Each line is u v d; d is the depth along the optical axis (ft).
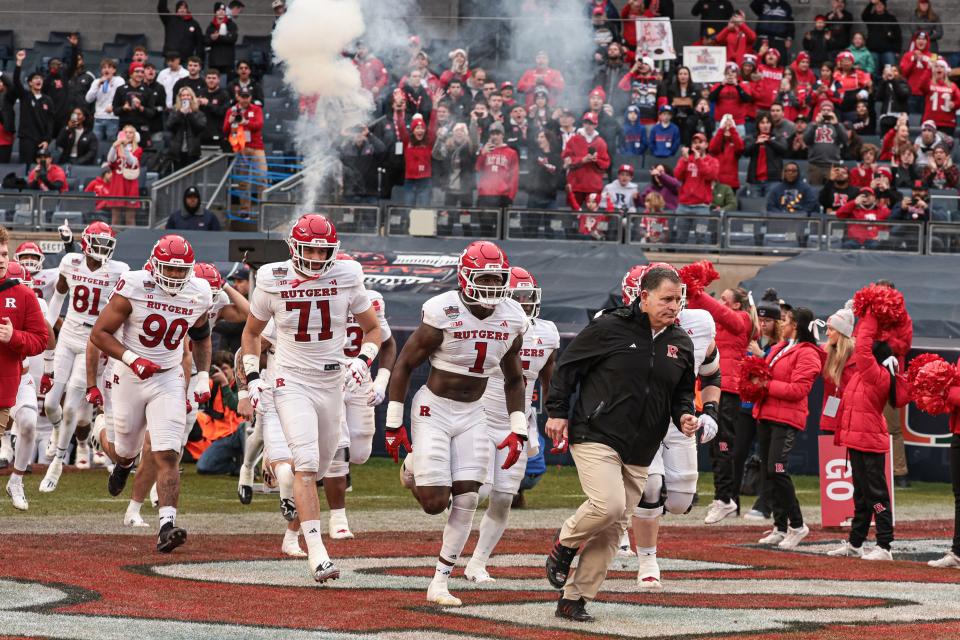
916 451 180.86
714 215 216.95
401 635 64.80
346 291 85.46
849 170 239.50
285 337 85.30
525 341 100.22
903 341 138.51
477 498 76.84
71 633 62.75
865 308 106.63
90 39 323.37
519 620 70.64
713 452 132.77
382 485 157.17
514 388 78.89
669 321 72.43
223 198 239.30
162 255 95.20
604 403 72.28
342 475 107.14
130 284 95.66
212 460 161.48
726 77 265.13
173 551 94.73
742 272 215.72
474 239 217.97
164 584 78.89
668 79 267.39
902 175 251.80
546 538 112.98
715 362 94.07
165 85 268.62
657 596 81.97
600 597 80.74
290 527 94.94
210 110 251.60
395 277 197.26
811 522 132.87
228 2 321.11
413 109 235.40
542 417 188.96
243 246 122.62
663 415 73.36
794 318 116.78
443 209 218.38
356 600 75.51
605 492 70.59
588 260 207.00
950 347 179.83
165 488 94.99
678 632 68.39
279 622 67.36
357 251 210.18
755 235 216.74
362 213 219.61
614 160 257.96
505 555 99.96
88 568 84.64
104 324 95.91
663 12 284.00
